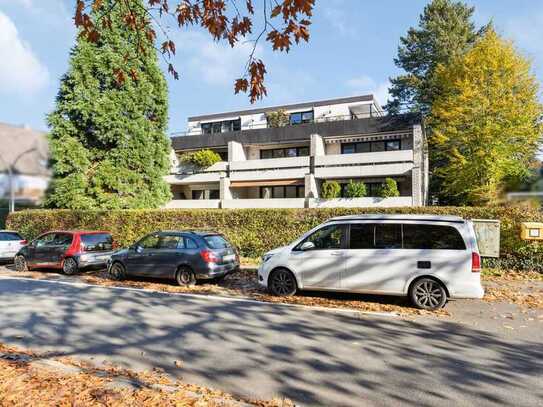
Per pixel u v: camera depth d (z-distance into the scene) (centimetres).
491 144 1998
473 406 379
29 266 1295
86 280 1101
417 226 789
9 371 418
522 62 1953
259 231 1447
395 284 776
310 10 380
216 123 3794
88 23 425
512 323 664
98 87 1864
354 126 2623
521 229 1081
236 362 487
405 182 2559
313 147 2653
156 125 2123
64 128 1775
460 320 682
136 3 452
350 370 464
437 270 750
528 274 1070
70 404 344
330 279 828
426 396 399
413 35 3575
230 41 434
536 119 1995
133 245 1104
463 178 2159
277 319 683
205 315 709
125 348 537
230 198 2908
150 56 2017
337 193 2488
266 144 2988
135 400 357
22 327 634
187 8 419
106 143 1894
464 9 3400
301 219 1389
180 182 3077
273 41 409
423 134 2573
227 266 1035
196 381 432
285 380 436
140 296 877
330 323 660
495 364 484
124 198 1908
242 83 441
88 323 658
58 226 1744
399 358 502
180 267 1012
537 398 396
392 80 3803
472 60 2064
